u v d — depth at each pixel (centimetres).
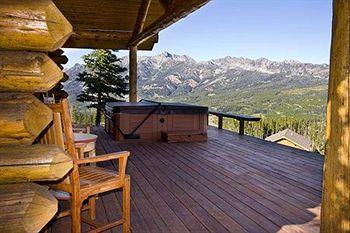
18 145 149
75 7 859
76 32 932
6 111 141
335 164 176
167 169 462
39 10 142
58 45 154
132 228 263
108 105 764
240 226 268
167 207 311
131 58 962
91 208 280
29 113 145
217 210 304
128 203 246
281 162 510
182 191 361
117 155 229
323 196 188
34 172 146
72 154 202
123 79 2131
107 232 255
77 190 208
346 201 172
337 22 171
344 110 170
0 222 136
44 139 194
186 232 256
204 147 638
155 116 702
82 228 264
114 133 702
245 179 411
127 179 243
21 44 143
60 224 269
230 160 523
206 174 436
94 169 259
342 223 174
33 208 141
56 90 501
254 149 619
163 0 647
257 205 318
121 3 863
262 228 264
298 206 315
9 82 142
